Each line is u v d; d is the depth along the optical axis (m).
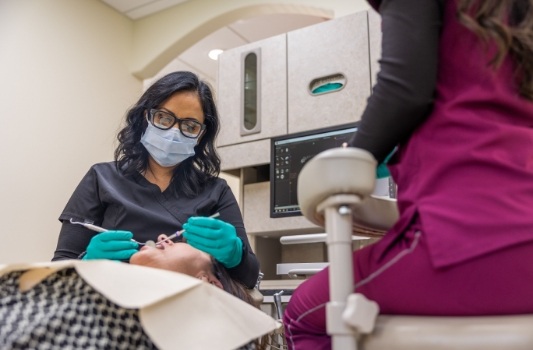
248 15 2.85
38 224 2.41
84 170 2.69
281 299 1.59
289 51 2.12
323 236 1.75
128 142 1.45
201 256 1.04
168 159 1.38
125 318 0.67
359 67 1.95
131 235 1.16
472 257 0.56
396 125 0.65
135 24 3.17
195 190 1.43
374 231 0.87
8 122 2.37
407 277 0.61
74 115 2.68
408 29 0.65
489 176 0.60
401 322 0.59
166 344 0.61
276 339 1.16
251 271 1.27
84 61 2.79
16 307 0.63
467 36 0.66
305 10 2.66
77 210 1.35
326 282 0.70
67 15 2.74
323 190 0.57
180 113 1.39
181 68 3.67
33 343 0.59
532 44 0.65
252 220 2.04
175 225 1.31
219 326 0.67
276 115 2.08
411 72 0.63
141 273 0.66
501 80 0.65
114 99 2.94
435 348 0.54
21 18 2.52
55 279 0.68
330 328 0.57
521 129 0.64
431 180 0.63
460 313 0.59
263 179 2.20
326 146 1.90
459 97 0.64
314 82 2.05
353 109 1.92
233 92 2.21
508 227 0.57
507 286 0.56
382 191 1.45
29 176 2.41
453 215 0.59
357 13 2.01
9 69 2.42
